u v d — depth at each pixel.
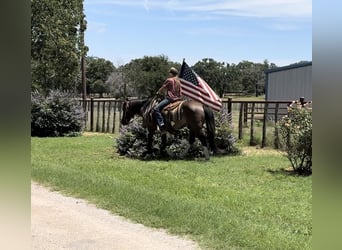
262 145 14.58
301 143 9.65
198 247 4.62
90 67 59.91
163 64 52.72
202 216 5.66
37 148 13.67
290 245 4.60
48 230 5.22
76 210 6.19
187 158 11.97
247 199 7.09
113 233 5.14
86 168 9.95
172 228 5.25
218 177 9.23
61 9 27.41
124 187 7.47
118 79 51.72
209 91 11.51
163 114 11.39
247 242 4.69
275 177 9.32
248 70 66.44
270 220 5.77
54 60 27.58
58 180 8.05
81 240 4.87
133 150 12.10
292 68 27.59
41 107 18.38
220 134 12.76
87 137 18.02
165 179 8.72
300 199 7.21
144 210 6.02
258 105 25.33
